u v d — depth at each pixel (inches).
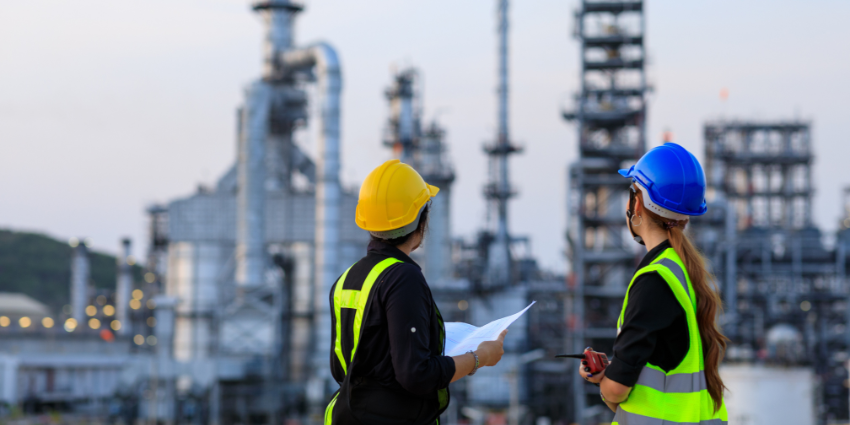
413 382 153.6
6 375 3693.4
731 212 3171.8
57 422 3444.9
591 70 2802.7
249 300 3312.0
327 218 3221.0
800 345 2124.8
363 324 161.2
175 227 3725.4
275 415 3304.6
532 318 3676.2
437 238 4028.1
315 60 3398.1
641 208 170.4
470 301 3595.0
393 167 174.9
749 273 3464.6
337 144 3253.0
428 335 159.6
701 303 158.2
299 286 3779.5
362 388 162.9
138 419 3437.5
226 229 3715.6
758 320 3147.1
